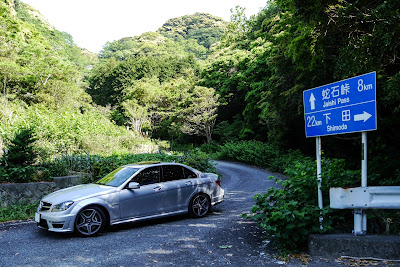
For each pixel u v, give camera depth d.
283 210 4.66
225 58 39.91
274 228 4.52
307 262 4.35
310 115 5.45
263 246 5.22
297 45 11.05
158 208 6.94
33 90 31.70
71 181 10.03
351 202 4.62
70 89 33.88
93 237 5.96
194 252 4.96
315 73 13.56
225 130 39.78
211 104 39.69
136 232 6.31
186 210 7.38
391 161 8.35
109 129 21.44
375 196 4.52
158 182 7.14
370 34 7.34
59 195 6.32
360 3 7.51
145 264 4.45
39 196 9.12
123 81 59.31
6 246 5.42
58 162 10.73
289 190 5.57
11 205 8.42
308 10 8.84
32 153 9.87
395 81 6.37
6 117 16.39
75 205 5.93
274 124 24.33
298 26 10.88
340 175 6.05
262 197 5.08
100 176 11.00
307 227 4.93
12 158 9.33
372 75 4.41
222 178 17.17
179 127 41.00
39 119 15.83
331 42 9.81
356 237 4.52
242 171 20.86
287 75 17.66
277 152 23.89
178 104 43.19
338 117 4.91
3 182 8.88
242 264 4.41
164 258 4.70
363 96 4.54
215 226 6.64
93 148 15.80
